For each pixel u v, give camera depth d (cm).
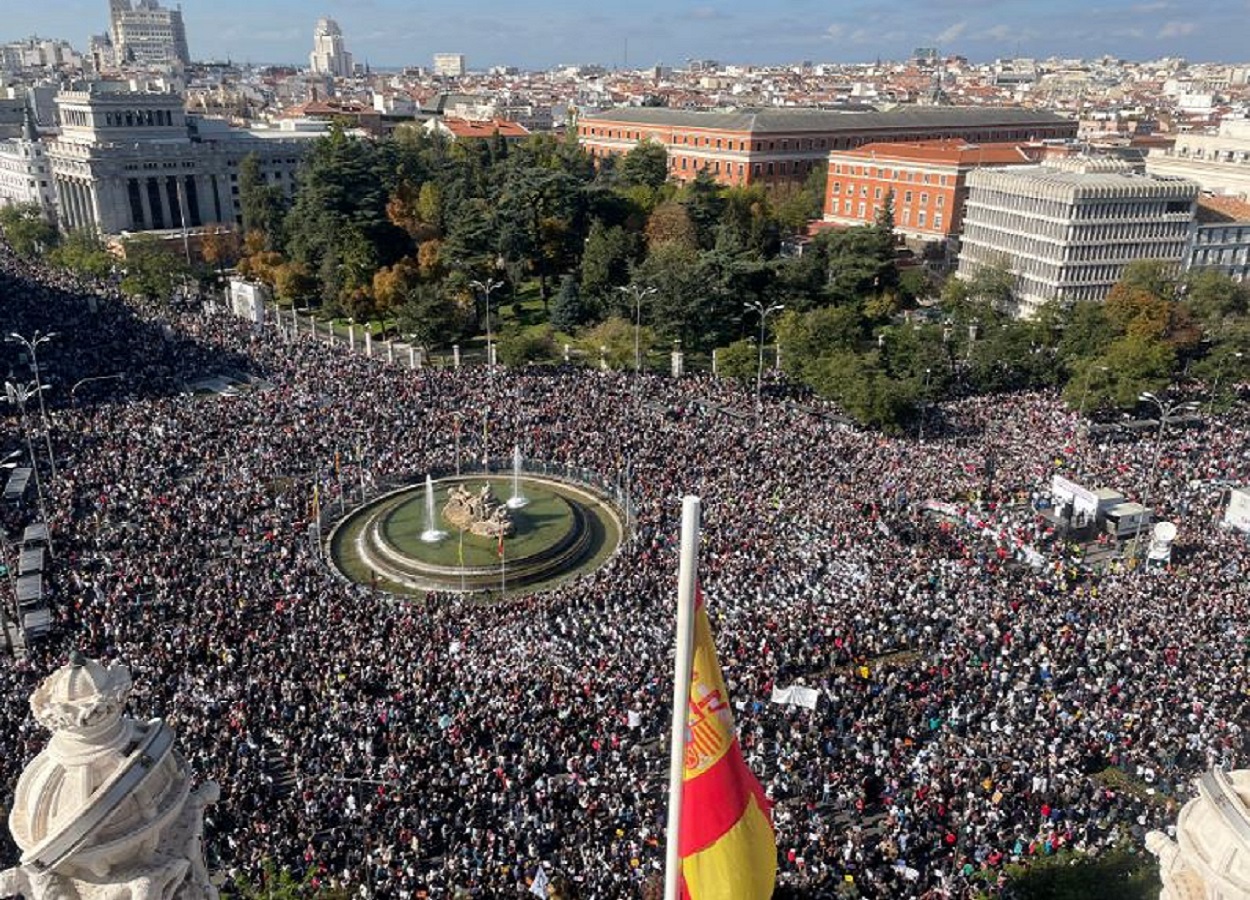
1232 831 1189
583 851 3694
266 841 3712
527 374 10075
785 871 3675
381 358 11038
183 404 8594
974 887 3547
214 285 14750
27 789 1166
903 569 5938
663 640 5144
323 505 7144
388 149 16488
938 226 16775
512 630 5359
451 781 4091
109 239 17538
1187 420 9388
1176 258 13538
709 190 14238
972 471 7700
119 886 1154
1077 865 3312
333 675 4800
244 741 4284
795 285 12125
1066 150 18625
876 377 8800
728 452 7775
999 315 11469
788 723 4534
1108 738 4428
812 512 6706
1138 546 6638
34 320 11631
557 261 13912
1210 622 5325
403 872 3603
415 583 6588
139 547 6106
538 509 7431
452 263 12862
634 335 11019
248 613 5397
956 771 4172
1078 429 8875
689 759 1747
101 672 1144
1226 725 4459
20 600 5466
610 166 18962
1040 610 5478
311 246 13762
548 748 4338
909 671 4944
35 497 6825
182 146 18938
